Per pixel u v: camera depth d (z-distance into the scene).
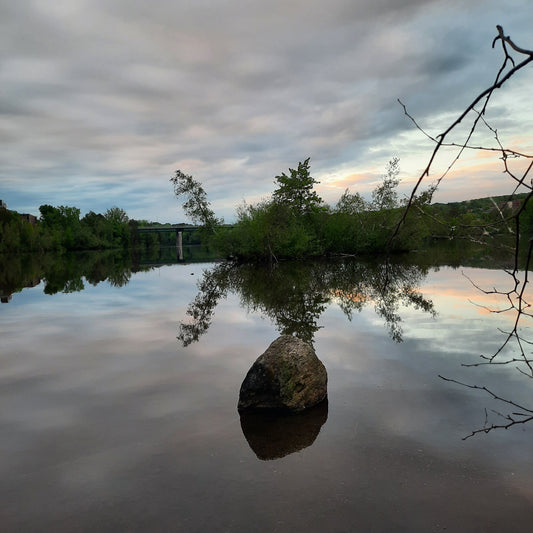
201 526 3.88
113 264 53.09
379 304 15.61
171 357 9.72
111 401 7.17
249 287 22.95
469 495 4.17
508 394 6.79
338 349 9.72
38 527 3.98
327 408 6.55
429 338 10.43
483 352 9.12
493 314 13.19
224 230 46.81
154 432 5.95
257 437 5.68
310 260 42.00
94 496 4.45
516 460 4.80
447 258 37.59
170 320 14.24
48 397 7.44
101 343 11.27
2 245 83.06
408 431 5.64
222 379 8.13
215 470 4.86
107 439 5.77
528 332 10.70
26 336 12.38
